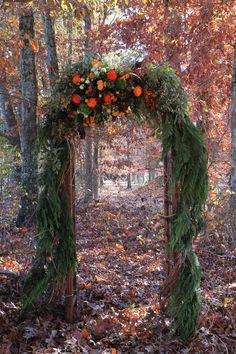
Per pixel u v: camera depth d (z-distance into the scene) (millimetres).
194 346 3371
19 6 7285
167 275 3613
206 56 7934
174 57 8070
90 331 3602
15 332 3434
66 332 3516
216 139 9680
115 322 3760
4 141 10867
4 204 7504
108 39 9312
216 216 6797
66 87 3441
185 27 7988
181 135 3424
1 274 4305
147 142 11211
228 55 8578
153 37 8336
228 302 4148
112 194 16891
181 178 3408
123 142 13227
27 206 7852
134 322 3752
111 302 4371
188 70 7957
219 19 7898
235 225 6750
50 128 3557
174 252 3539
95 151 12047
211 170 8398
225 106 10133
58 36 13594
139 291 4789
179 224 3398
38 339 3420
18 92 12297
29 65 8367
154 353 3273
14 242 6230
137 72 3416
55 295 3809
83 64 3420
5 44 6145
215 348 3332
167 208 3619
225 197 6980
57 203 3539
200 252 6289
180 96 3424
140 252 6891
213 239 6820
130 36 8508
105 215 9602
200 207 3494
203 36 7793
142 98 3457
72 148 3652
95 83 3402
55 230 3605
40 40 13000
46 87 11969
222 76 8570
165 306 3729
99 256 6555
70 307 3742
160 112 3471
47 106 3529
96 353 3230
